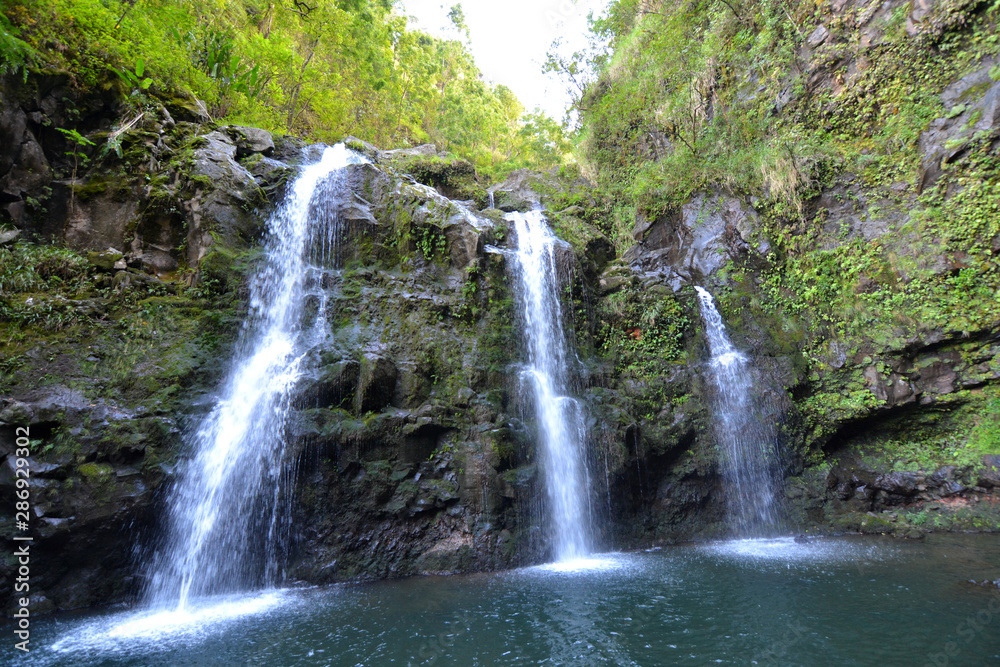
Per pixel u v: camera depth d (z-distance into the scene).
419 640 5.08
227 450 7.18
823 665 4.38
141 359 7.23
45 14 9.16
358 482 7.48
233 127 11.40
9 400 6.15
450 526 7.78
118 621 5.77
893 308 10.59
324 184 10.50
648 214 14.75
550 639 5.07
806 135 13.20
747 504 10.05
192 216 8.92
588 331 11.04
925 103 11.34
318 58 20.47
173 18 11.99
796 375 10.86
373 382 7.96
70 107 9.28
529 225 12.46
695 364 10.96
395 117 25.61
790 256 12.17
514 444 8.31
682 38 16.70
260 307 8.59
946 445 10.12
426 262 9.98
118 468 6.43
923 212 10.63
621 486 9.23
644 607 5.93
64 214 8.79
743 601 6.05
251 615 5.85
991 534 8.85
